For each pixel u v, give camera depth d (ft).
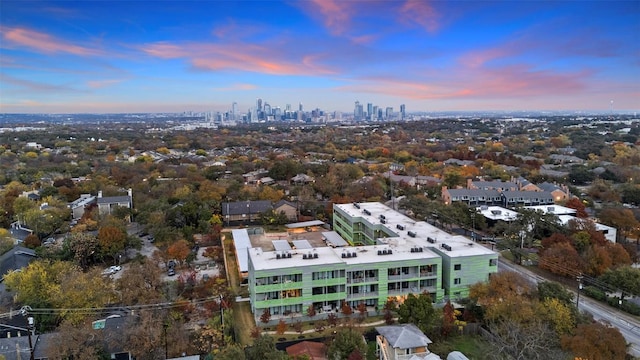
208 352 195.93
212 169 599.98
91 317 215.31
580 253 287.07
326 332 218.38
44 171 591.78
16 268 280.72
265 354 174.50
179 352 193.26
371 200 456.04
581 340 171.83
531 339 177.47
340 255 250.37
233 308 245.65
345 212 357.00
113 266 304.91
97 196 471.21
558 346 183.42
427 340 183.01
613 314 229.66
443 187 467.93
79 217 420.36
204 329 209.26
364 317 231.71
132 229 398.01
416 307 209.56
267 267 229.04
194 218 392.68
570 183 549.13
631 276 240.32
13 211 407.85
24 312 215.51
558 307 196.44
